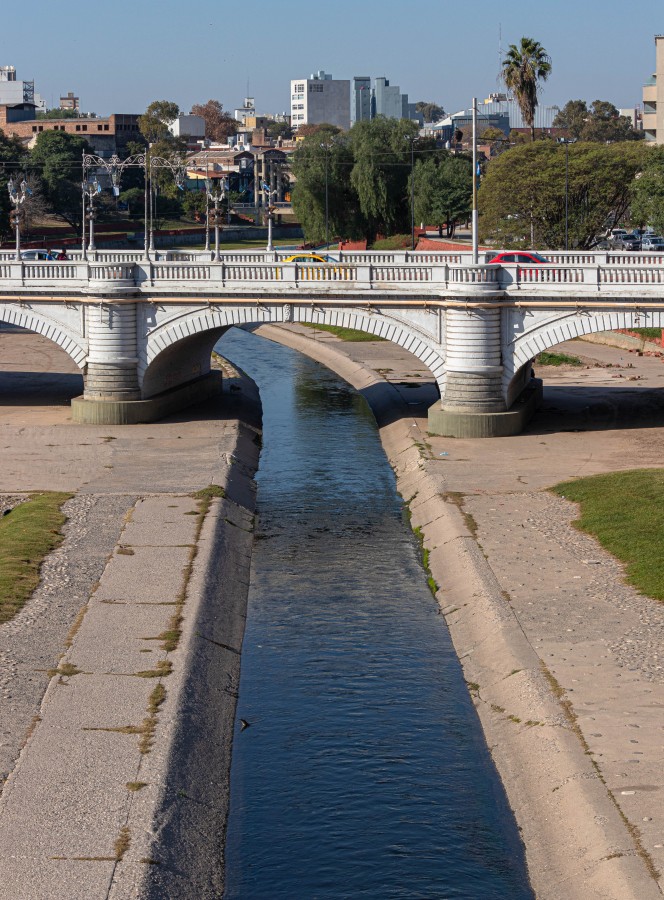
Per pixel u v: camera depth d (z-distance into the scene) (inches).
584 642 1596.9
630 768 1279.5
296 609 1861.5
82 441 2783.0
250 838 1257.4
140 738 1353.3
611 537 1990.7
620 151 4822.8
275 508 2405.3
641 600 1731.1
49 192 7436.0
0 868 1111.0
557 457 2564.0
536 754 1353.3
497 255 3341.5
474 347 2758.4
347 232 6456.7
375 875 1197.7
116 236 7278.5
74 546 2006.6
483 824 1275.8
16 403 3253.0
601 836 1168.8
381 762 1398.9
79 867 1119.0
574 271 2701.8
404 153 6230.3
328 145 6407.5
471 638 1699.1
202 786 1316.4
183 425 2979.8
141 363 2972.4
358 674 1625.2
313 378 3890.3
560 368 3678.6
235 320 2881.4
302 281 2824.8
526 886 1175.6
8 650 1571.1
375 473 2662.4
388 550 2138.3
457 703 1535.4
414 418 3026.6
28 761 1294.3
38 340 4478.3
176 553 1979.6
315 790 1343.5
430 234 6855.3
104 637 1626.5
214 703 1505.9
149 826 1192.2
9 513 2214.6
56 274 2989.7
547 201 4758.9
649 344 3919.8
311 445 2935.5
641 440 2696.9
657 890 1079.0
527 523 2116.1
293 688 1588.3
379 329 2819.9
